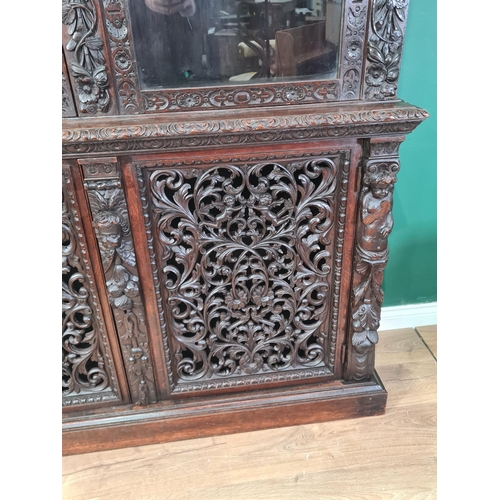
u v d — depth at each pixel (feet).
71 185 3.08
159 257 3.44
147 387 3.89
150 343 3.74
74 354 3.74
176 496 3.62
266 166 3.48
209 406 3.98
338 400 4.07
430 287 5.16
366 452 3.91
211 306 3.73
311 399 4.05
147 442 4.02
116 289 3.36
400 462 3.82
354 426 4.14
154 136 2.85
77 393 3.92
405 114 2.98
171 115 3.01
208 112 3.04
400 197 4.65
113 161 2.99
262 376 4.02
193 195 3.24
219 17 2.85
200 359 3.91
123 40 2.80
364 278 3.63
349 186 3.33
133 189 3.16
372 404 4.15
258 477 3.74
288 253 3.55
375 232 3.39
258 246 3.48
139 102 2.98
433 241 4.90
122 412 3.93
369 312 3.76
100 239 3.21
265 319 3.84
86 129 2.84
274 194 3.30
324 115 2.95
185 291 3.61
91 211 3.18
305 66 3.03
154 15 2.79
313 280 3.68
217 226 3.35
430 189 4.63
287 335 3.89
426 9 3.92
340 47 2.98
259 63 2.99
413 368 4.77
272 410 4.03
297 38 2.94
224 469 3.81
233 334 3.82
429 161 4.50
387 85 3.10
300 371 4.06
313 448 3.95
